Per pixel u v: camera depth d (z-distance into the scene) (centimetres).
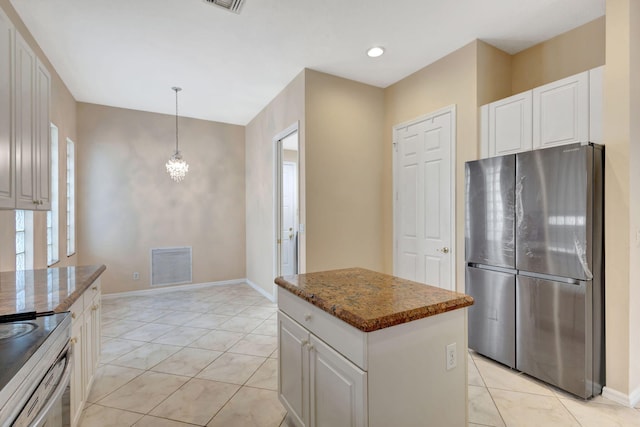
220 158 544
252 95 424
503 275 247
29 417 98
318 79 353
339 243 366
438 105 325
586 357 204
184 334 331
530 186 228
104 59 324
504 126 271
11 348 108
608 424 185
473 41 291
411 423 131
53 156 356
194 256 524
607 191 211
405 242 366
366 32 279
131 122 478
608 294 211
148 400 215
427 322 137
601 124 215
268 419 196
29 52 195
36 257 294
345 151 370
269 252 463
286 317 182
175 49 305
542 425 186
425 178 340
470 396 214
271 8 245
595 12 251
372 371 121
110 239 465
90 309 209
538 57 296
